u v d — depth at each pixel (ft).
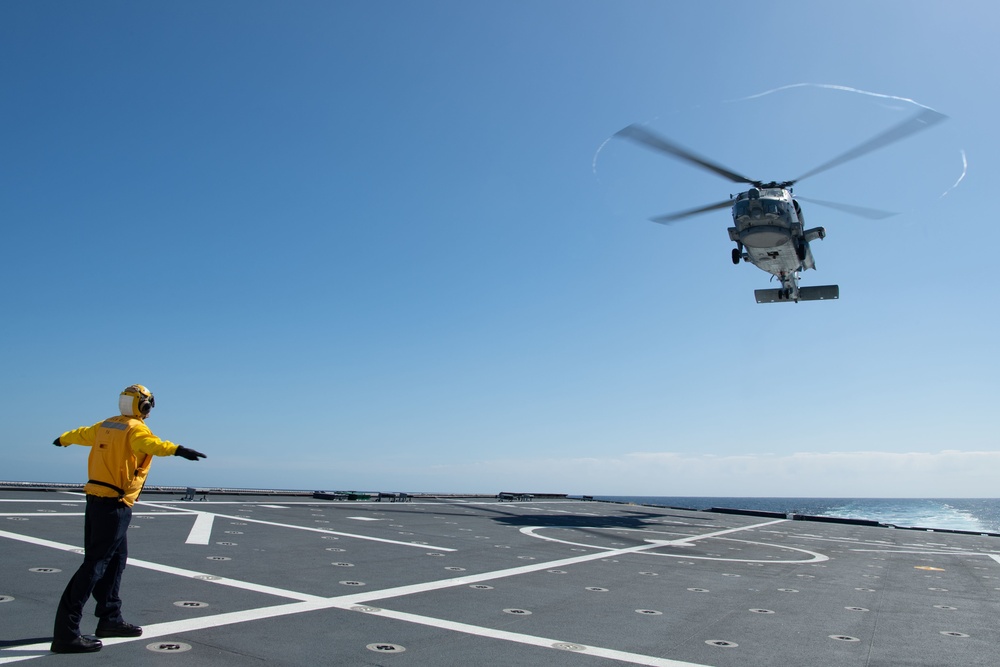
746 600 30.63
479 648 19.90
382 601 25.84
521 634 21.90
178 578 27.63
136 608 22.24
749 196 84.38
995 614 29.37
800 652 21.42
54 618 20.29
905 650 22.20
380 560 36.65
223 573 29.40
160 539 38.58
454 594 28.22
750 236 84.48
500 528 61.72
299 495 92.84
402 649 19.31
